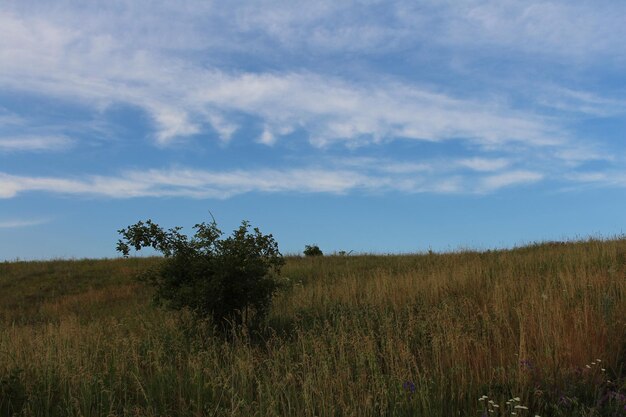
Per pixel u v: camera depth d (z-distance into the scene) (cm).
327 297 1134
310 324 934
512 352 617
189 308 911
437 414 480
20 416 539
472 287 1070
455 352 615
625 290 835
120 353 734
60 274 2309
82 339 836
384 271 1587
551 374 528
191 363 645
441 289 1063
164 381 627
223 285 896
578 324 648
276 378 567
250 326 927
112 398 573
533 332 648
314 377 575
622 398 465
